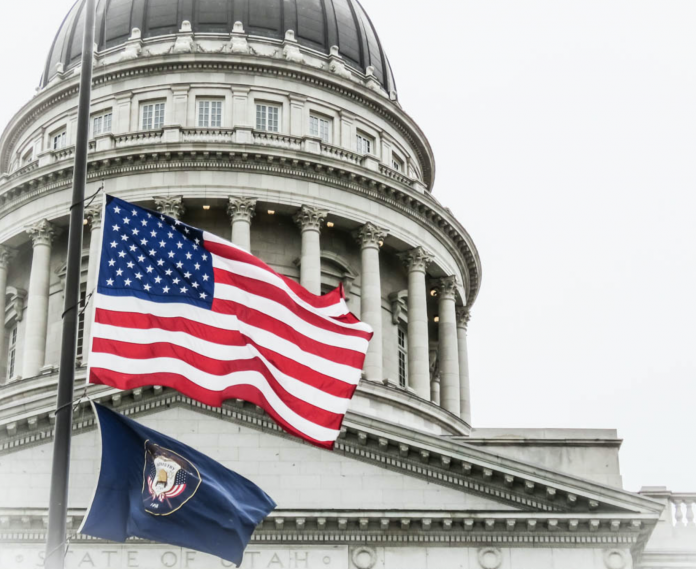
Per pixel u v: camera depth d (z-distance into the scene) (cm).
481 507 4441
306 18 7919
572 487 4397
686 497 5062
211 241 3000
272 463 4450
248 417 4491
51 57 8169
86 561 4209
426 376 6950
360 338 3153
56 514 2089
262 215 6944
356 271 7088
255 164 6900
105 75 7456
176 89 7375
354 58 8031
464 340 7812
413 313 7069
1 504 4316
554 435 5050
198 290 2939
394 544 4369
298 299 3108
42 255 6838
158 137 7012
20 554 4209
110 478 2667
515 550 4388
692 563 4922
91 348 2744
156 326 2841
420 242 7225
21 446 4416
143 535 2700
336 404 3034
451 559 4356
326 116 7581
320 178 6981
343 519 4331
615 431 5022
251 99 7419
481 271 8144
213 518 2798
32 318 6675
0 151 8119
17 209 7012
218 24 7738
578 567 4356
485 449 4841
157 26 7750
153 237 2917
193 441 4441
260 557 4306
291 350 3034
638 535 4422
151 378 2786
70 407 2153
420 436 4469
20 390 6069
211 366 2884
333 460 4484
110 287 2820
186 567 4234
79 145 2305
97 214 6588
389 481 4466
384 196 7125
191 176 6856
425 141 8206
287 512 4303
